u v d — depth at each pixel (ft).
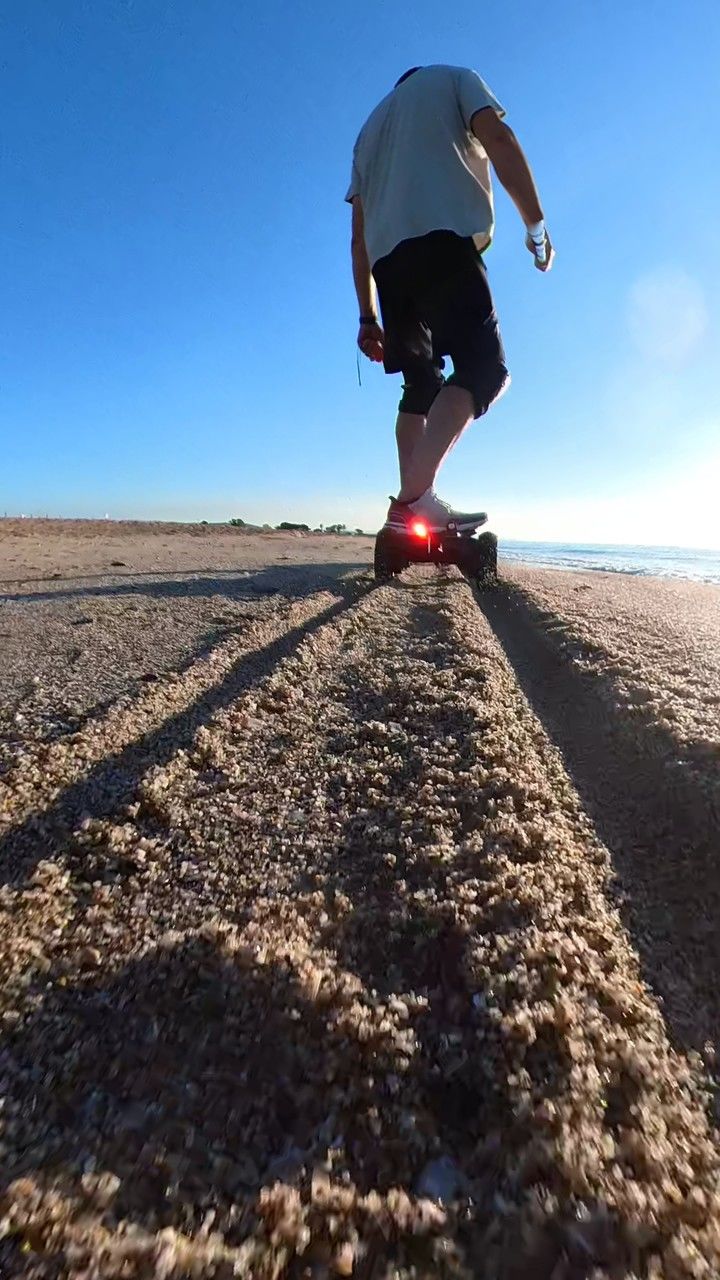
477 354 10.78
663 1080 2.57
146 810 4.26
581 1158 2.22
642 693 6.27
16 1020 2.67
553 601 11.89
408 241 10.47
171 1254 1.90
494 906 3.45
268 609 10.10
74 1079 2.45
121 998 2.81
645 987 3.10
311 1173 2.19
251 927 3.25
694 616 10.85
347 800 4.54
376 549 13.97
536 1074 2.53
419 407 12.32
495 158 10.16
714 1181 2.20
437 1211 2.09
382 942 3.28
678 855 4.10
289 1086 2.49
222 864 3.79
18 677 6.43
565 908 3.50
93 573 15.03
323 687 6.74
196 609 10.02
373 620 9.83
